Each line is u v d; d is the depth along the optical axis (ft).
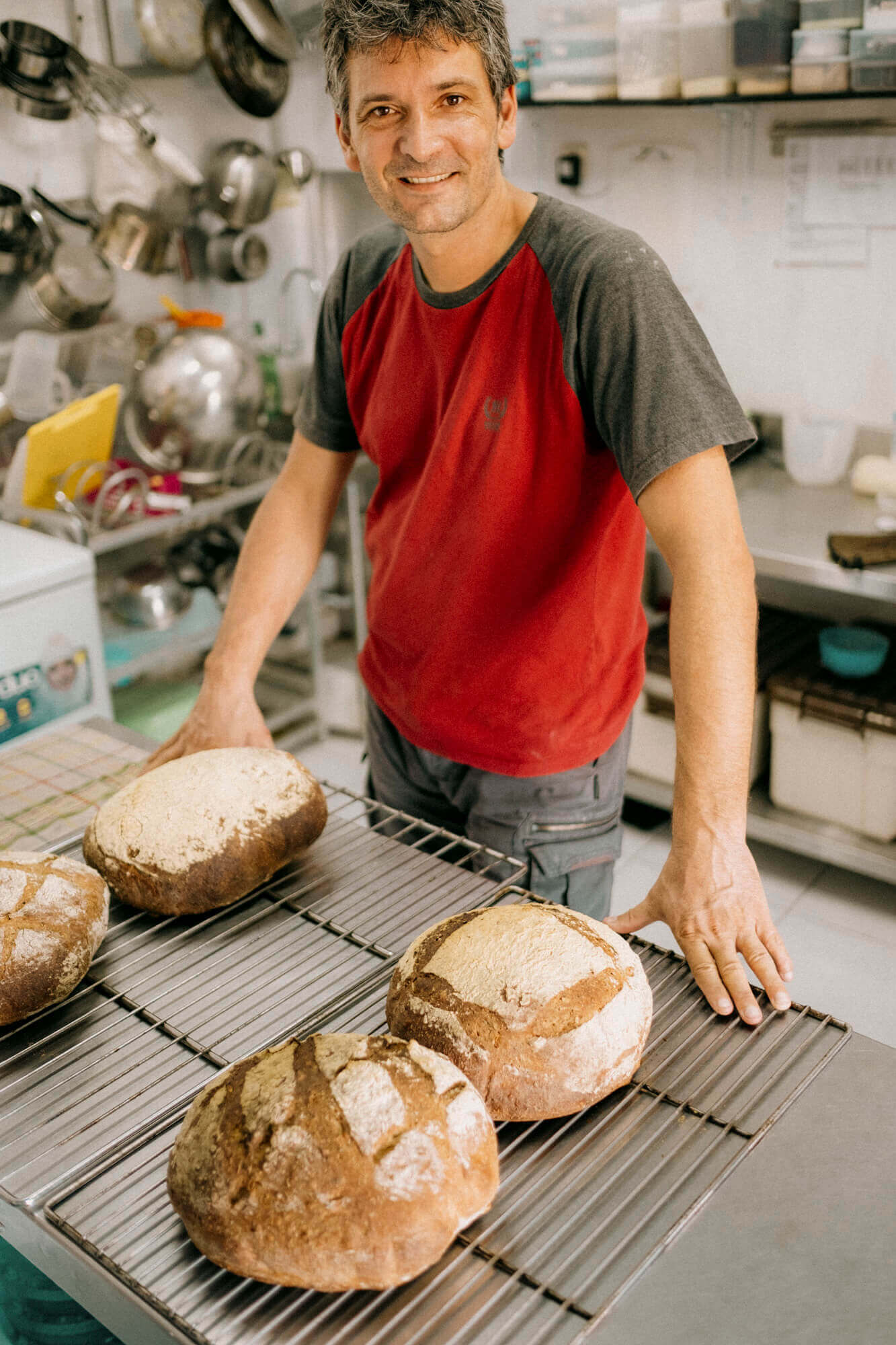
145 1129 2.54
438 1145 2.24
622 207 8.96
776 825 7.88
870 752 7.39
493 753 4.25
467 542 4.00
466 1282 2.18
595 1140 2.52
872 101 7.52
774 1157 2.49
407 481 4.32
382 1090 2.32
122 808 3.49
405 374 4.08
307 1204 2.16
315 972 3.10
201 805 3.40
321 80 9.75
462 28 3.11
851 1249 2.27
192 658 10.26
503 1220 2.31
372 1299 2.16
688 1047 2.79
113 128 8.25
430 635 4.23
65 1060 2.81
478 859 4.44
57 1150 2.53
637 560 4.17
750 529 7.74
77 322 8.38
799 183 8.05
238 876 3.34
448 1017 2.65
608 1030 2.59
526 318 3.66
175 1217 2.36
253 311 10.42
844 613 8.80
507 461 3.81
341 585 10.75
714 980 2.93
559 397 3.67
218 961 3.17
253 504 9.62
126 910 3.46
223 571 9.06
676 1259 2.25
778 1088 2.65
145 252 8.70
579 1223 2.30
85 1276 2.30
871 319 8.14
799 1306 2.15
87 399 7.86
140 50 8.61
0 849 3.75
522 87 8.32
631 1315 2.14
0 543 7.22
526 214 3.70
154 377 8.49
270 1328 2.11
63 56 7.64
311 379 4.65
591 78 7.98
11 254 7.94
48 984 2.92
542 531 3.91
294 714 10.02
